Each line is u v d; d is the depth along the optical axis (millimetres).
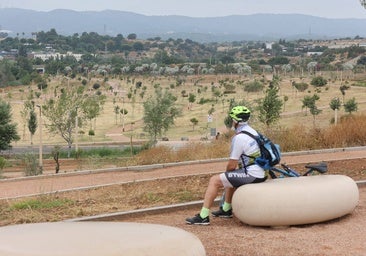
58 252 4391
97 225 5219
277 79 151375
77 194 12289
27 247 4523
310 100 88750
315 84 148250
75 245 4516
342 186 8078
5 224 9234
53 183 15555
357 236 7297
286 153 17125
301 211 7672
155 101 62750
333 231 7582
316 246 6875
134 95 156125
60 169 32156
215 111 110875
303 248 6797
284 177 8625
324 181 8008
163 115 62375
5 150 58469
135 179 14484
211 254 6602
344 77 196750
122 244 4535
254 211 7660
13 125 55188
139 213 9273
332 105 85562
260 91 142750
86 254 4371
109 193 12078
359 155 15852
